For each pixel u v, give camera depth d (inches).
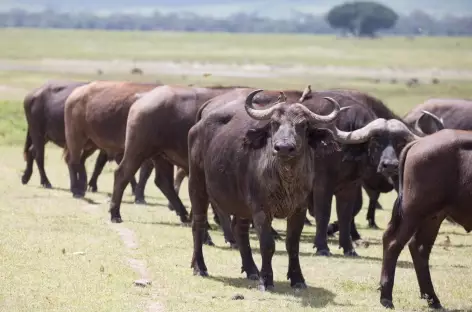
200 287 1553.9
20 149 3897.6
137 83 2480.3
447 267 1867.6
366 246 2165.4
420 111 2620.6
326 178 1969.7
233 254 1910.7
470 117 2576.3
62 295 1435.8
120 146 2444.6
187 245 1975.9
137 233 2082.9
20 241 1860.2
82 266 1654.8
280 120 1450.5
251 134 1491.1
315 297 1507.1
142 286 1535.4
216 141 1609.3
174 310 1382.9
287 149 1411.2
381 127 1843.0
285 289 1566.2
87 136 2568.9
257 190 1512.1
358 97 2017.7
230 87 2226.9
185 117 2169.0
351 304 1476.4
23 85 6998.0
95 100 2488.9
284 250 2017.7
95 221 2220.7
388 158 1823.3
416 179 1411.2
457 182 1390.3
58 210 2363.4
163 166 2311.8
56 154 3882.9
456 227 2568.9
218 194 1614.2
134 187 2930.6
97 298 1429.6
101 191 2896.2
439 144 1402.6
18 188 2802.7
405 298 1530.5
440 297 1572.3
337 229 2332.7
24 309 1344.7
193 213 1690.5
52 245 1841.8
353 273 1758.1
